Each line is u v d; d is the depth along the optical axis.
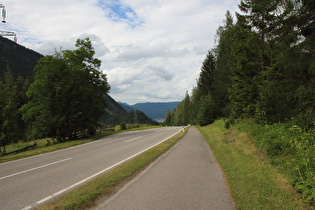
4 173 7.02
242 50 12.93
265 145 6.83
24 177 6.25
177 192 4.37
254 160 6.42
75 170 6.87
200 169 6.29
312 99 6.67
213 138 14.32
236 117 15.47
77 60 23.47
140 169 6.48
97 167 7.20
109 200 4.07
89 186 4.84
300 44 6.21
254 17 11.45
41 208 3.73
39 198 4.43
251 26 11.94
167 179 5.34
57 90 18.55
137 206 3.73
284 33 6.64
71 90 19.95
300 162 4.67
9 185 5.47
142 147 11.89
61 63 19.80
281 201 3.69
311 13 5.88
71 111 19.34
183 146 11.62
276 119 8.60
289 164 5.18
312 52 6.12
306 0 5.70
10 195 4.66
